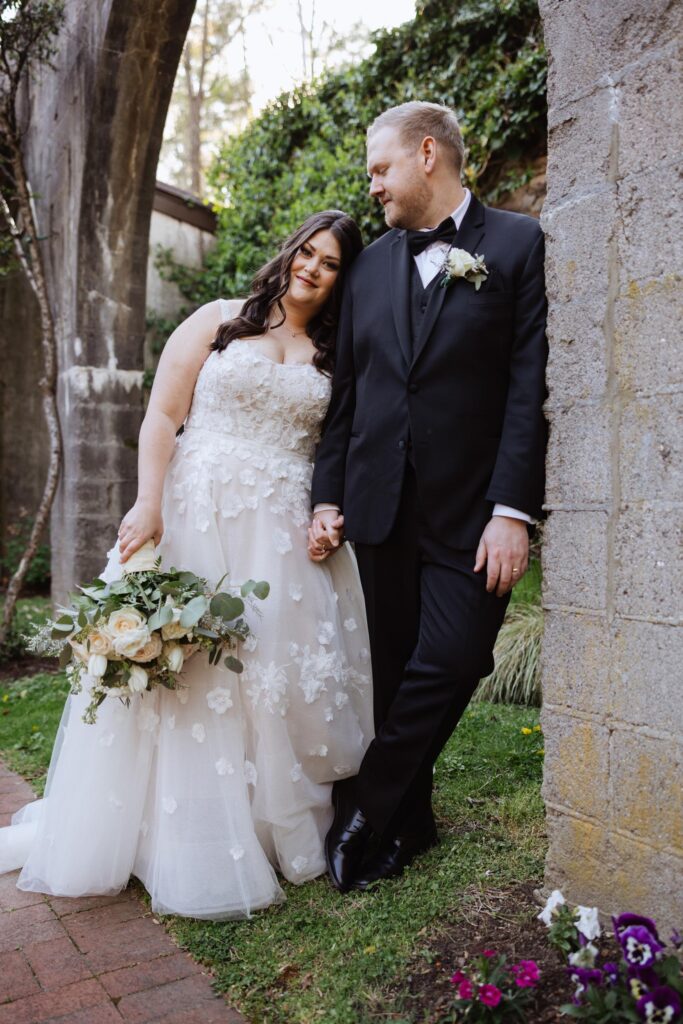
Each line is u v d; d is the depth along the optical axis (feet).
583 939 5.07
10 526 29.17
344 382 7.45
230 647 6.83
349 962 5.68
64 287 18.60
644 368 5.24
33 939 6.29
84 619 6.37
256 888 6.56
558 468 5.88
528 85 15.20
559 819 5.97
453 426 6.49
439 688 6.56
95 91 16.15
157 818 6.90
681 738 5.02
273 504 7.37
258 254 22.62
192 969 5.83
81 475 17.89
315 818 7.37
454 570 6.63
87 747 7.10
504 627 13.33
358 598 8.14
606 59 5.42
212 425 7.47
